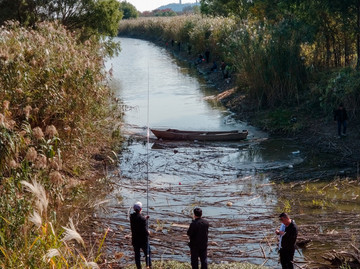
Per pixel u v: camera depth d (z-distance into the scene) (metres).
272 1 32.09
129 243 12.03
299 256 11.17
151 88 36.88
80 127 16.45
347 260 10.47
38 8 38.50
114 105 23.84
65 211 13.98
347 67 24.36
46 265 7.31
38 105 15.09
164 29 73.25
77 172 16.06
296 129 22.38
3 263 7.24
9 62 14.30
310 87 25.16
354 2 24.39
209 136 21.84
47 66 15.68
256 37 26.78
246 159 19.20
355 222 12.91
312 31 26.05
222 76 38.09
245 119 25.47
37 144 12.77
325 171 17.36
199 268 10.36
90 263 7.30
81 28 39.88
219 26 42.62
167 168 18.34
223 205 14.55
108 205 14.67
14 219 8.68
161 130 22.42
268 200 14.88
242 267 10.24
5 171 11.20
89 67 17.64
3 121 11.22
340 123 20.45
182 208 14.41
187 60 53.66
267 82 25.97
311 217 13.34
